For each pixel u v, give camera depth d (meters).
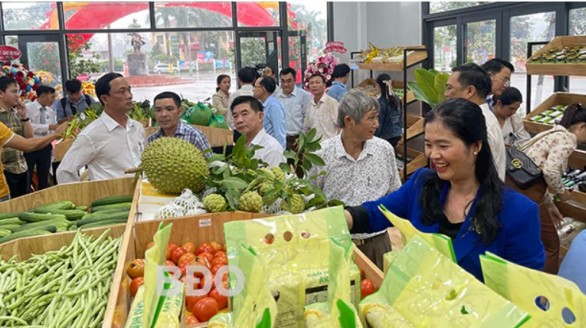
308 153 2.33
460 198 1.56
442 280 0.92
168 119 3.27
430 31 7.81
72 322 1.50
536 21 5.72
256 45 9.49
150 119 5.49
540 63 4.06
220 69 9.44
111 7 8.73
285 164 2.34
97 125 3.14
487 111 2.73
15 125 4.65
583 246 1.41
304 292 1.15
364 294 1.33
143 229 1.85
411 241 1.00
